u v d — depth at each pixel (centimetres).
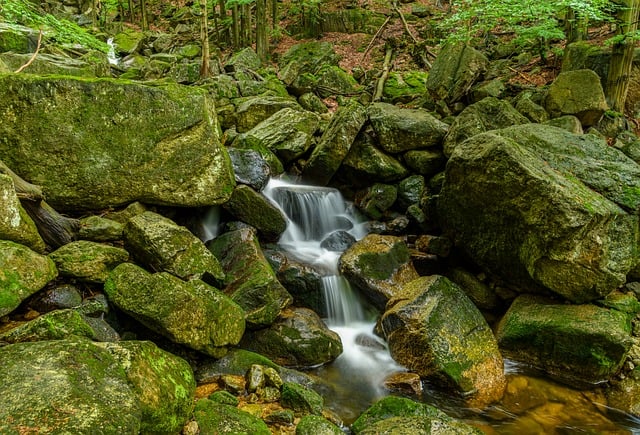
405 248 674
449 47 974
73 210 495
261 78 1228
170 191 534
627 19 786
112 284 403
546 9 812
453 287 566
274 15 1709
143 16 1994
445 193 642
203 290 439
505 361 540
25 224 394
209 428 330
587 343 494
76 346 287
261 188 684
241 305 496
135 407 260
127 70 1335
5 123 453
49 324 329
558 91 786
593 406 465
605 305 540
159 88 520
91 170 487
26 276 357
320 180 813
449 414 448
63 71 853
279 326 512
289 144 830
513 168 540
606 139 773
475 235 621
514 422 439
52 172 472
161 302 394
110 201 505
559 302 557
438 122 805
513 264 581
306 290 594
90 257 415
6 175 381
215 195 570
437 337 496
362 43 1602
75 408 233
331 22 1744
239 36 1673
